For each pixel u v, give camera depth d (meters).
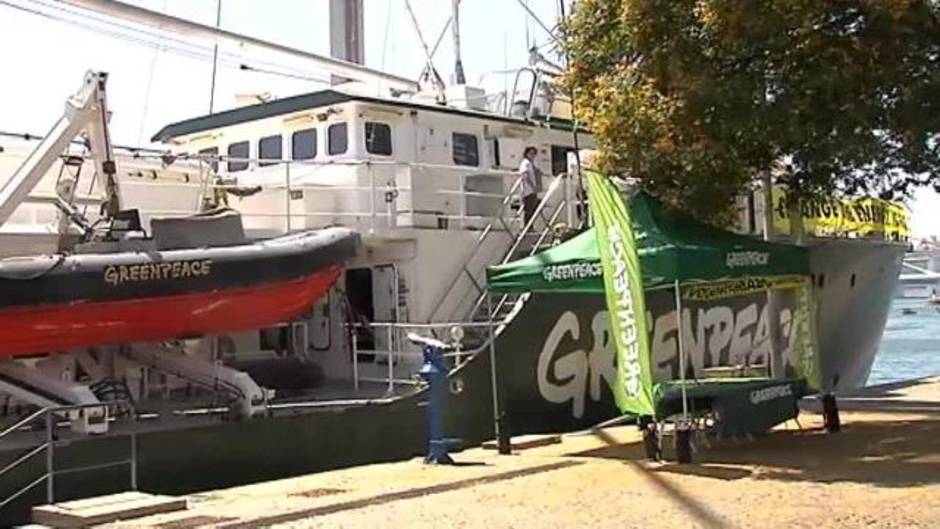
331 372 16.06
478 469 11.93
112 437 10.98
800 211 16.81
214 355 13.77
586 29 13.73
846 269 22.28
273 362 15.33
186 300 12.17
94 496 10.77
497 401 13.52
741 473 11.09
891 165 13.31
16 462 10.37
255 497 10.36
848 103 12.12
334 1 21.08
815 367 14.17
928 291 96.38
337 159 16.36
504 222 16.92
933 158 12.98
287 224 14.99
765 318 20.39
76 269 11.45
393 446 13.34
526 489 10.52
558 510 9.40
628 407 12.14
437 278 15.89
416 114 16.92
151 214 14.39
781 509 9.08
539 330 15.25
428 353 12.77
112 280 11.64
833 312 22.02
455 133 17.48
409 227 15.76
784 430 14.50
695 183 13.18
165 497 10.21
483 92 19.97
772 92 12.18
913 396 19.92
